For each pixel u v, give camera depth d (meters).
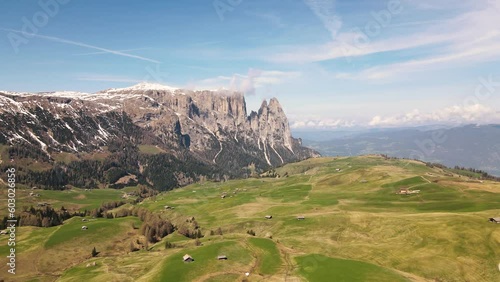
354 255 149.50
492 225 156.00
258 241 153.75
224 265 127.06
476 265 130.38
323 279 112.00
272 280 114.81
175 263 128.12
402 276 114.38
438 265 131.25
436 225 164.12
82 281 145.88
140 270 144.88
